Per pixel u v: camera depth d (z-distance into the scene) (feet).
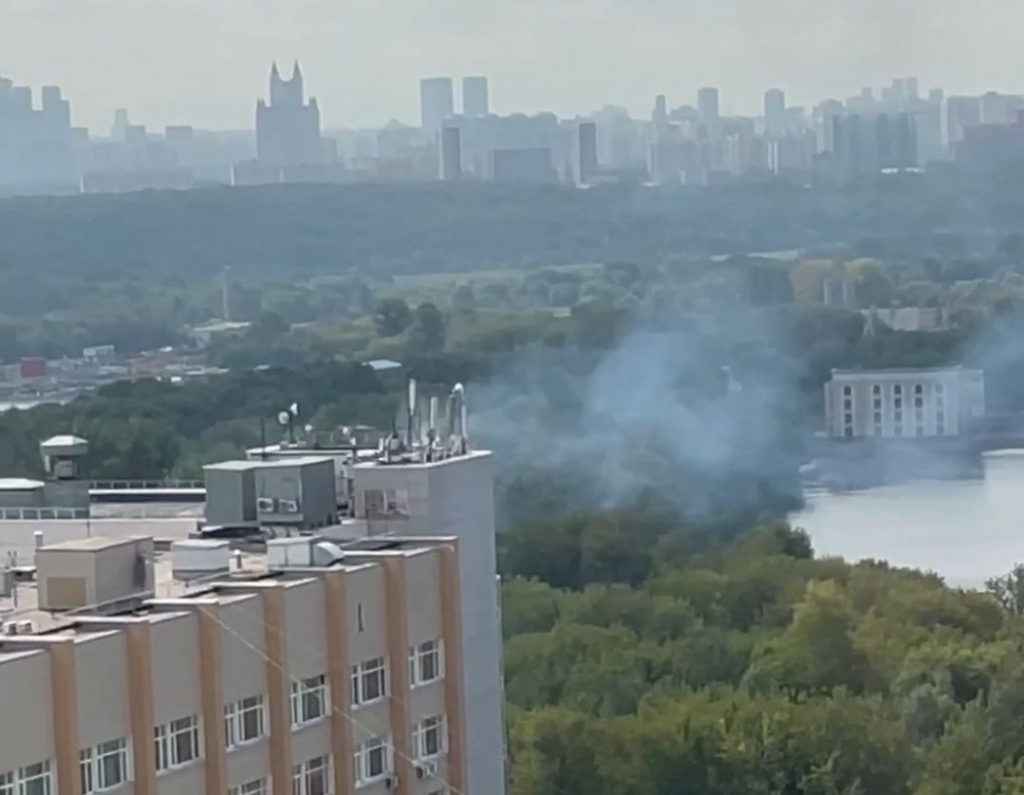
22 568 362.12
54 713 278.67
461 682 356.59
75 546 320.91
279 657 316.81
